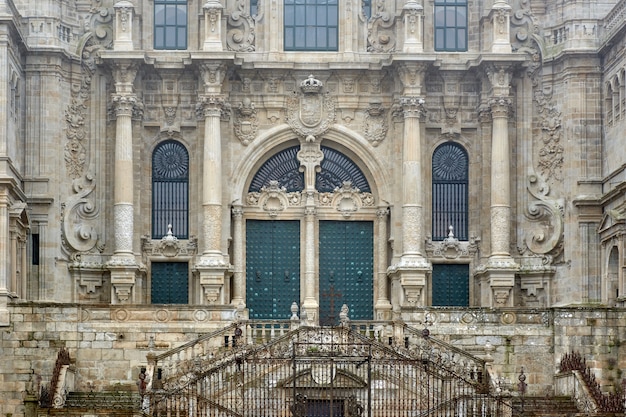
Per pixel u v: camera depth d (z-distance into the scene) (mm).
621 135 68875
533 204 73188
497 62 72312
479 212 74000
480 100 74000
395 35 74312
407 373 58562
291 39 74562
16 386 63938
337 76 74125
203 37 72875
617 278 69438
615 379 63406
